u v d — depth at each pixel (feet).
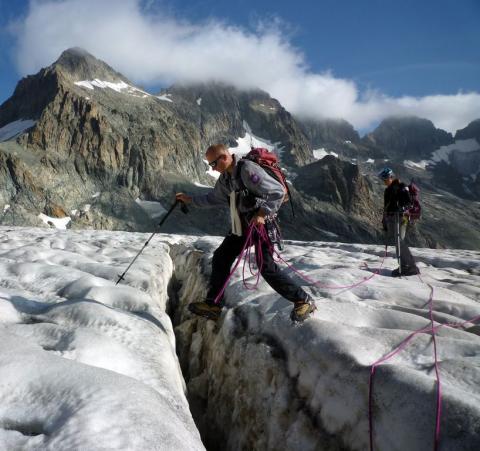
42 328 10.87
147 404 6.95
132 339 11.54
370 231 603.26
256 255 12.41
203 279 22.79
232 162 12.75
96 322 11.98
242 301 16.34
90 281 16.61
